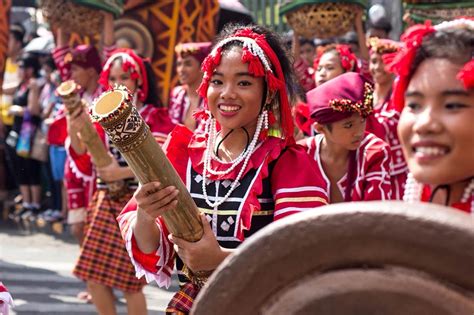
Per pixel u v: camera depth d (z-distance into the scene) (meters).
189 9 9.60
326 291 1.51
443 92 1.90
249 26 3.43
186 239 2.87
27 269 8.66
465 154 1.90
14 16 15.80
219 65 3.33
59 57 8.52
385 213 1.44
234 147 3.36
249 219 3.23
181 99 7.38
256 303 1.56
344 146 4.48
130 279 5.89
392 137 5.55
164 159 2.59
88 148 5.66
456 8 6.32
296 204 3.22
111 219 5.88
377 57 6.28
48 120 10.29
